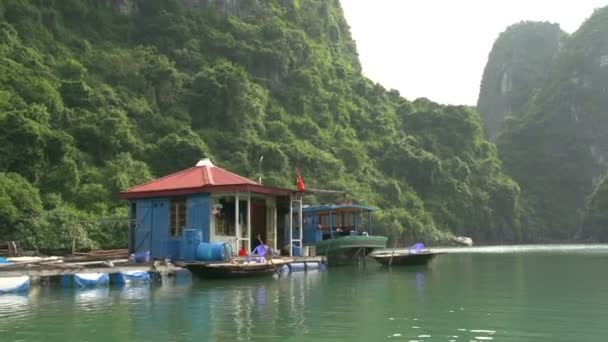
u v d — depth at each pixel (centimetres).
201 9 8900
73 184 4231
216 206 2372
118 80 6725
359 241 2958
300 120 8406
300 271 2458
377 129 9850
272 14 9694
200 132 6681
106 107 5666
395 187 8338
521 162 14688
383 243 3139
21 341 966
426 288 1792
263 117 7812
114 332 1037
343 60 11256
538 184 14238
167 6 8450
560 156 14788
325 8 11356
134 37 7956
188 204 2391
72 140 4762
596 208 11375
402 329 1066
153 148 5791
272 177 6412
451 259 3816
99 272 1798
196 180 2475
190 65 7750
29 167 4081
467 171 10006
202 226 2352
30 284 1708
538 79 18262
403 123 10675
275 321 1145
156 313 1243
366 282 1991
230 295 1569
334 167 7712
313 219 3148
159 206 2469
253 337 991
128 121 5988
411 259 2922
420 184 9256
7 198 3186
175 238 2409
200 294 1591
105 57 6906
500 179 11012
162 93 6862
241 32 8812
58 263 1925
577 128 15212
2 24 6200
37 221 3138
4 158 3994
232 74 7131
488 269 2734
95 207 4150
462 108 10869
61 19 7281
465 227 9438
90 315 1216
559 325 1116
